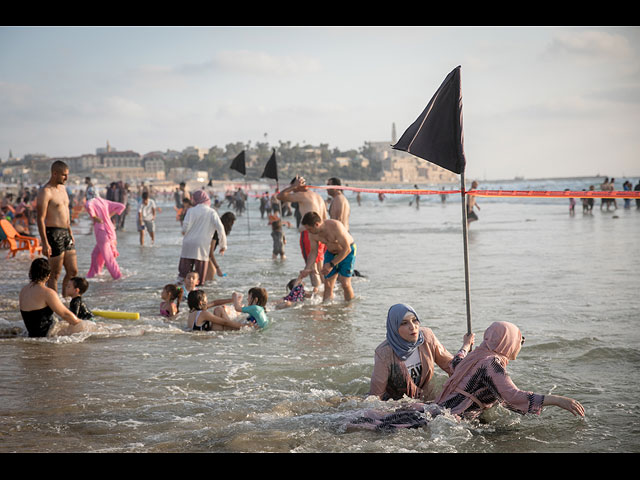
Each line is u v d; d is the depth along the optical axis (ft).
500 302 28.86
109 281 39.75
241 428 13.91
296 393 16.79
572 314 25.62
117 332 24.71
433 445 12.83
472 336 16.57
